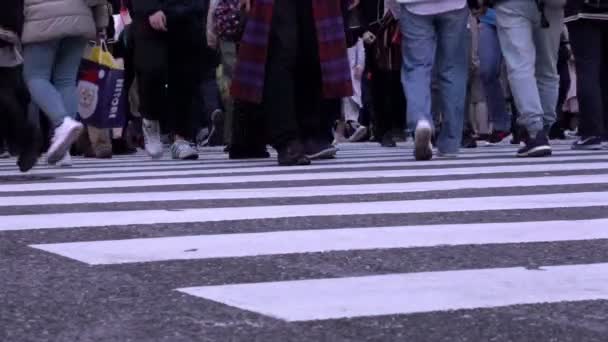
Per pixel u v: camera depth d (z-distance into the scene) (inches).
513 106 593.3
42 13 358.0
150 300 141.3
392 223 211.6
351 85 374.3
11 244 187.9
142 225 211.6
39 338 123.3
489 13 541.3
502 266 165.3
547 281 153.7
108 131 529.3
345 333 124.2
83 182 322.0
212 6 450.0
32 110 530.6
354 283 151.6
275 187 290.8
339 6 374.0
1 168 419.2
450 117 414.9
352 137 732.7
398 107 580.4
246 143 442.9
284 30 362.0
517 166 359.9
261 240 189.9
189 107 466.0
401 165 374.6
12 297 143.9
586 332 125.7
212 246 183.6
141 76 454.0
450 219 217.2
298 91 398.9
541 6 391.9
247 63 368.2
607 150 466.0
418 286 149.6
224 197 264.5
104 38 481.7
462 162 388.2
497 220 215.3
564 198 253.4
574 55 463.8
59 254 176.4
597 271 161.5
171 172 365.4
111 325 128.6
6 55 337.7
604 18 452.1
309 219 218.7
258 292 145.6
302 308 135.8
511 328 127.0
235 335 123.4
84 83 494.9
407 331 125.3
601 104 467.5
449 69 407.8
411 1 383.9
